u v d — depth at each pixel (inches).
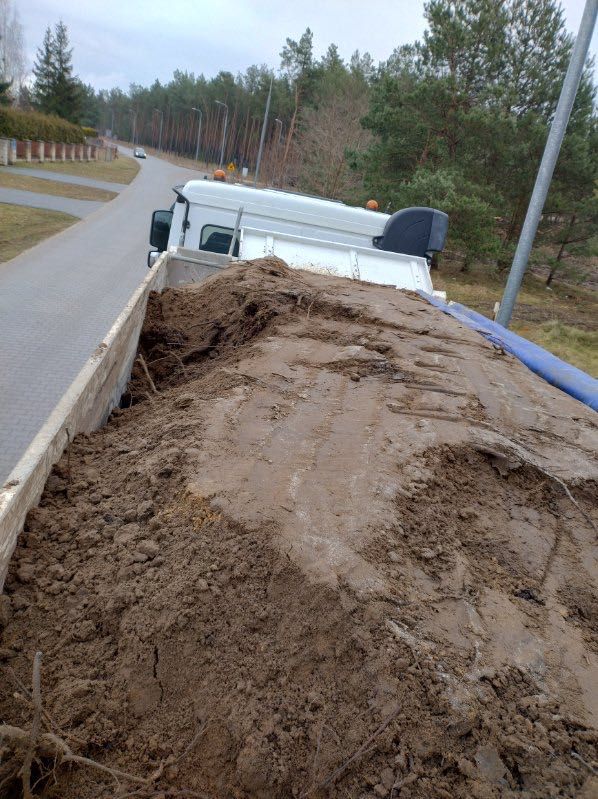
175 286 299.4
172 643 87.1
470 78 909.2
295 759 75.6
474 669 83.0
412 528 108.4
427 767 73.3
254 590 92.4
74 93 2573.8
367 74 1654.8
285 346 191.2
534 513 123.5
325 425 143.3
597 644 92.8
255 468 120.2
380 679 80.4
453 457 133.0
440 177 768.9
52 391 305.9
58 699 82.7
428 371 179.6
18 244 679.1
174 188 343.6
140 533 106.5
